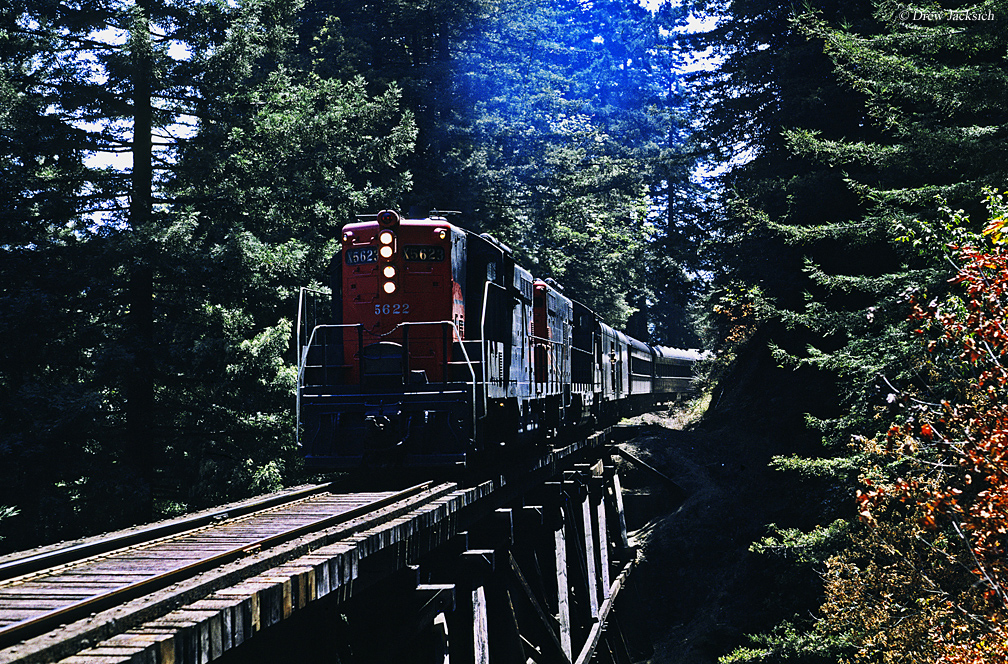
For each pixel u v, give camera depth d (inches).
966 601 1218.6
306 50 3634.4
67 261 2103.8
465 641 1392.7
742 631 2491.4
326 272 2512.3
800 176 2982.3
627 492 3754.9
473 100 3587.6
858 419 1681.8
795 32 3324.3
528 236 3809.1
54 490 1982.0
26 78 2110.0
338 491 1373.0
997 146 1529.3
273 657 797.9
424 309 1547.7
